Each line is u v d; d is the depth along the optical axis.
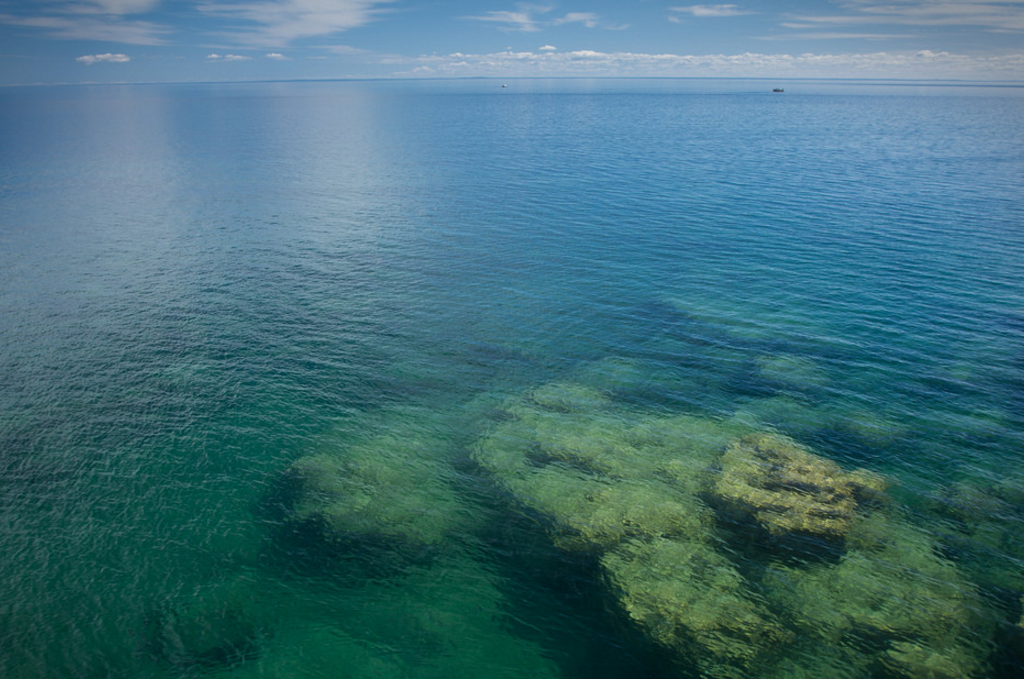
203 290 48.78
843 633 19.08
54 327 41.97
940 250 54.91
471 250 58.19
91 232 63.97
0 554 23.08
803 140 135.62
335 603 21.09
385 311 44.97
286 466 28.38
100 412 32.38
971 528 23.39
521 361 37.75
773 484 25.88
